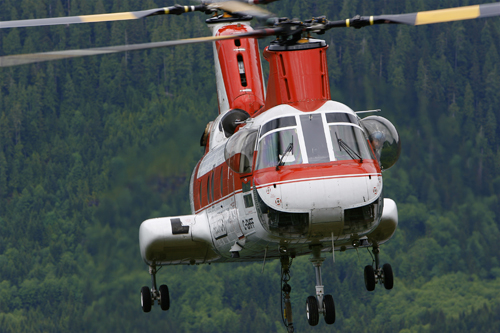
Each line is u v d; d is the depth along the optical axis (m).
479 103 153.00
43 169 168.25
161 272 138.62
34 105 175.62
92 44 182.12
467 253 146.25
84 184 160.25
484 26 164.50
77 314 106.31
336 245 28.86
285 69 28.81
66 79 176.62
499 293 140.88
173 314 131.38
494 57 160.75
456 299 141.50
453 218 146.88
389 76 142.88
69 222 157.12
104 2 186.50
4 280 147.62
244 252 31.28
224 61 37.59
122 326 106.06
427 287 144.25
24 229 157.12
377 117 30.83
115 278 106.31
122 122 158.12
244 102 36.12
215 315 134.50
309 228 26.02
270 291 142.88
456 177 145.38
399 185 146.62
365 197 25.80
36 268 148.50
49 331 134.38
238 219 29.64
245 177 28.59
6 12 191.75
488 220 145.38
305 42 29.17
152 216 104.38
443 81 154.25
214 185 33.56
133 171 107.38
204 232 34.12
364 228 26.36
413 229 148.38
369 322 142.12
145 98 158.12
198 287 139.25
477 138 147.12
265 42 125.69
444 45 159.38
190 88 154.88
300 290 146.62
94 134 165.12
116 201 106.06
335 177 25.80
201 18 171.12
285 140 26.97
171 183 106.06
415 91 146.00
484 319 134.88
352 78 138.25
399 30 158.12
